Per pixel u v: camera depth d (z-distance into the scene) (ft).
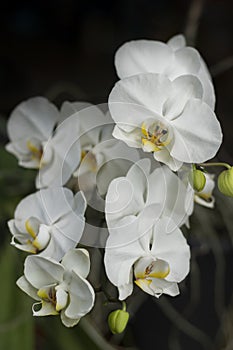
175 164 2.18
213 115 2.17
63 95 4.67
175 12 6.16
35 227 2.31
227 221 3.39
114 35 6.24
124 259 2.19
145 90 2.20
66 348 3.13
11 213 3.08
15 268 3.10
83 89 5.68
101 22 6.36
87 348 3.14
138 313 3.67
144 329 3.69
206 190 2.38
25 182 3.14
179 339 3.71
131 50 2.37
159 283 2.25
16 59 5.95
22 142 2.87
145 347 3.69
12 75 5.73
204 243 3.47
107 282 2.65
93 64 6.07
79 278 2.11
